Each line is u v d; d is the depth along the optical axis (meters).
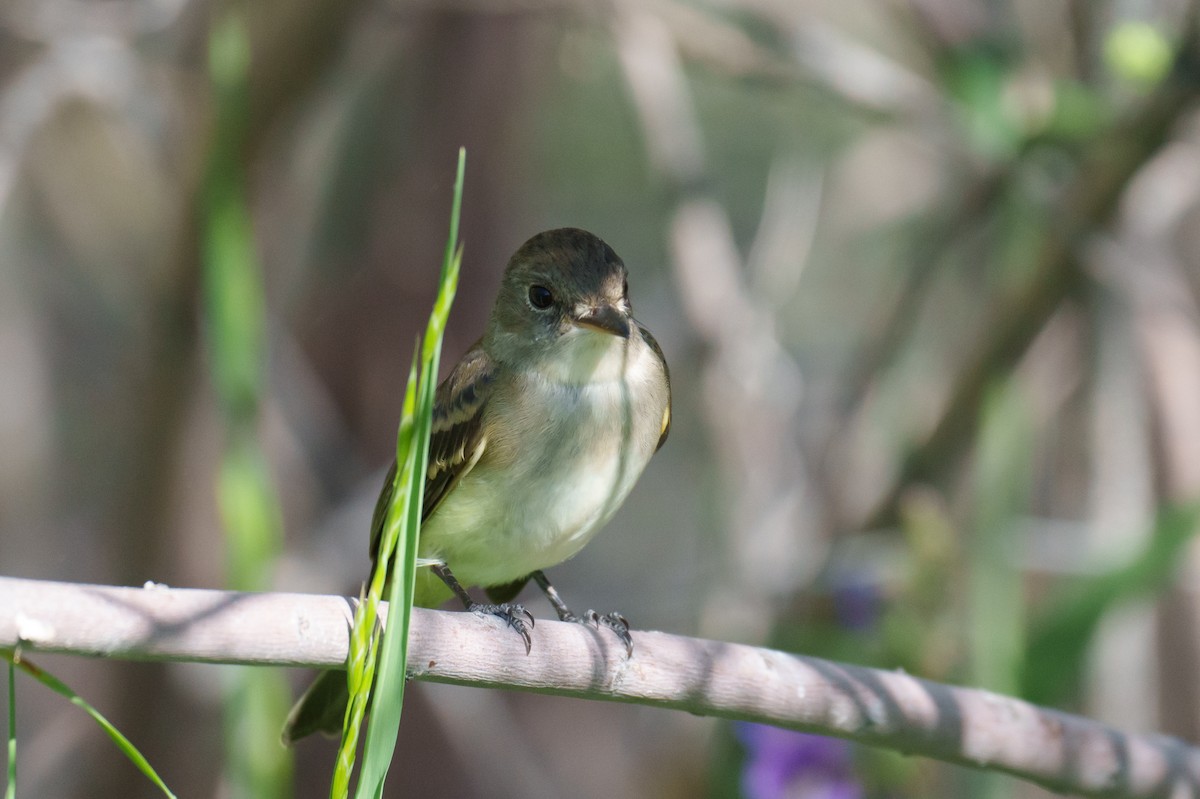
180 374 10.99
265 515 7.03
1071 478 12.79
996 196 11.46
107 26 11.16
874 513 11.41
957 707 6.69
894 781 8.84
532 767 13.85
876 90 11.56
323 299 13.44
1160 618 11.96
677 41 12.38
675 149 12.38
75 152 13.51
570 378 7.64
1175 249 12.55
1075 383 12.70
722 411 12.25
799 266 12.70
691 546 16.50
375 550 7.92
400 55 13.12
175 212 10.69
